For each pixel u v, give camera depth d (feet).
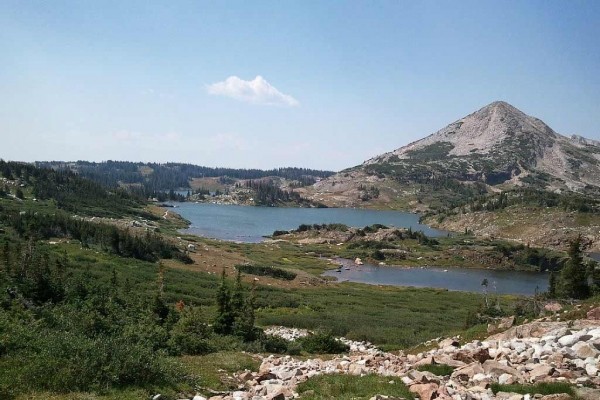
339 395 53.83
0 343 61.93
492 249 604.49
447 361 66.95
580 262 233.55
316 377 65.16
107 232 416.87
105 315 105.50
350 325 205.46
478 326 113.91
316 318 225.56
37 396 51.19
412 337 166.50
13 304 93.71
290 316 229.86
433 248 642.22
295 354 120.98
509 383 52.34
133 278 295.48
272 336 132.16
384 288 401.29
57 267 161.48
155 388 58.95
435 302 327.47
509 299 344.90
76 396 52.06
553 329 78.84
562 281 241.96
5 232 384.47
